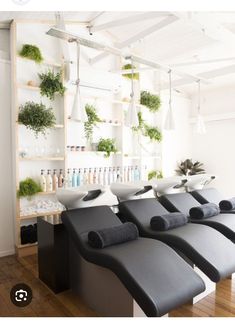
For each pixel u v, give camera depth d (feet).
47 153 11.07
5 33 10.20
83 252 6.18
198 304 6.73
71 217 6.79
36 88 10.28
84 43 7.57
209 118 15.49
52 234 7.19
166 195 9.71
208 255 6.40
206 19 7.63
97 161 12.75
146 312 4.79
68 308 6.55
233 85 14.49
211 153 15.85
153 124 15.20
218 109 15.30
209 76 10.40
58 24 8.43
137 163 14.24
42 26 10.85
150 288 4.99
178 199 9.77
